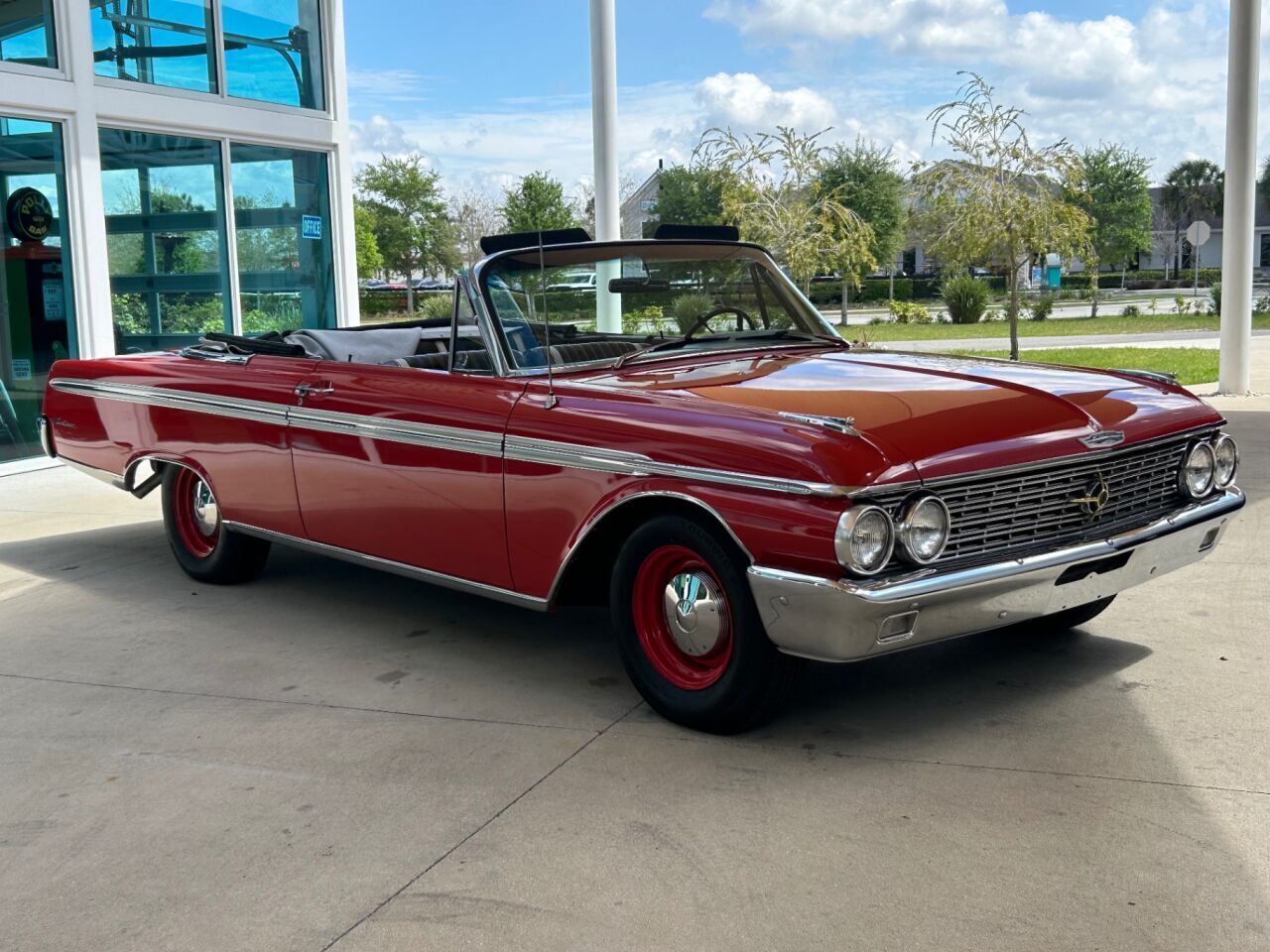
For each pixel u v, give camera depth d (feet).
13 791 11.10
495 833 9.91
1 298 28.17
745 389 12.11
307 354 17.44
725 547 11.06
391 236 137.69
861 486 9.95
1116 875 8.87
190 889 9.19
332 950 8.25
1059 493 11.42
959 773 10.75
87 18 29.48
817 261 63.31
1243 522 20.25
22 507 25.02
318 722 12.58
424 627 15.98
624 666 12.50
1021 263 54.34
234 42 34.09
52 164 29.14
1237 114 37.14
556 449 12.25
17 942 8.53
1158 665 13.41
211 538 18.25
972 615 10.77
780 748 11.46
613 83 34.96
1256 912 8.31
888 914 8.43
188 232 33.14
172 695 13.57
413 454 13.94
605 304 14.40
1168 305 123.34
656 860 9.36
